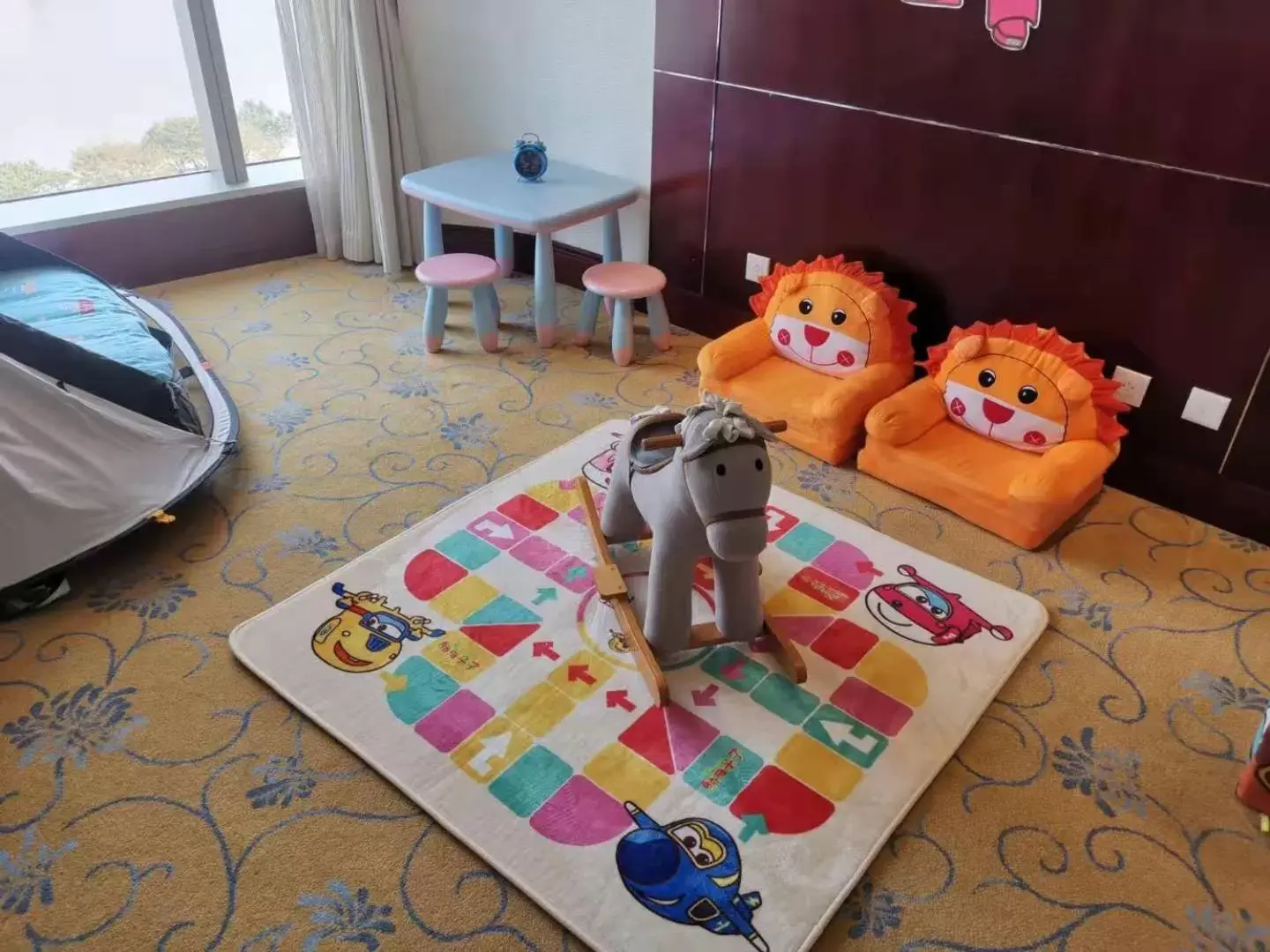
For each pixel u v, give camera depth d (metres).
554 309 2.87
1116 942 1.33
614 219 2.94
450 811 1.47
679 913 1.34
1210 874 1.43
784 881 1.39
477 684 1.70
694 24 2.58
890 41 2.24
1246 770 1.51
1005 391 2.16
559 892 1.37
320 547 2.04
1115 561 2.07
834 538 2.10
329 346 2.87
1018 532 2.08
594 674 1.73
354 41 3.01
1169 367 2.12
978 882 1.41
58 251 2.96
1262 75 1.79
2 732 1.60
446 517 2.12
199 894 1.37
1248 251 1.92
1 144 2.98
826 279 2.44
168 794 1.50
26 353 1.95
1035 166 2.13
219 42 3.13
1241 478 2.10
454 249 3.47
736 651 1.79
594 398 2.64
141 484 2.03
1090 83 1.99
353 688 1.68
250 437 2.41
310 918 1.34
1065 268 2.18
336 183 3.34
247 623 1.81
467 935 1.33
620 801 1.50
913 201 2.37
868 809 1.49
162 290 3.17
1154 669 1.79
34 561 1.84
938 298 2.43
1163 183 1.98
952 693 1.71
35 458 1.85
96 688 1.68
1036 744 1.63
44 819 1.46
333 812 1.48
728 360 2.48
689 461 1.54
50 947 1.29
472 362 2.81
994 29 2.07
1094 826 1.50
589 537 2.06
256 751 1.58
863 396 2.31
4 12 2.83
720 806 1.49
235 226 3.30
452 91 3.29
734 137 2.64
